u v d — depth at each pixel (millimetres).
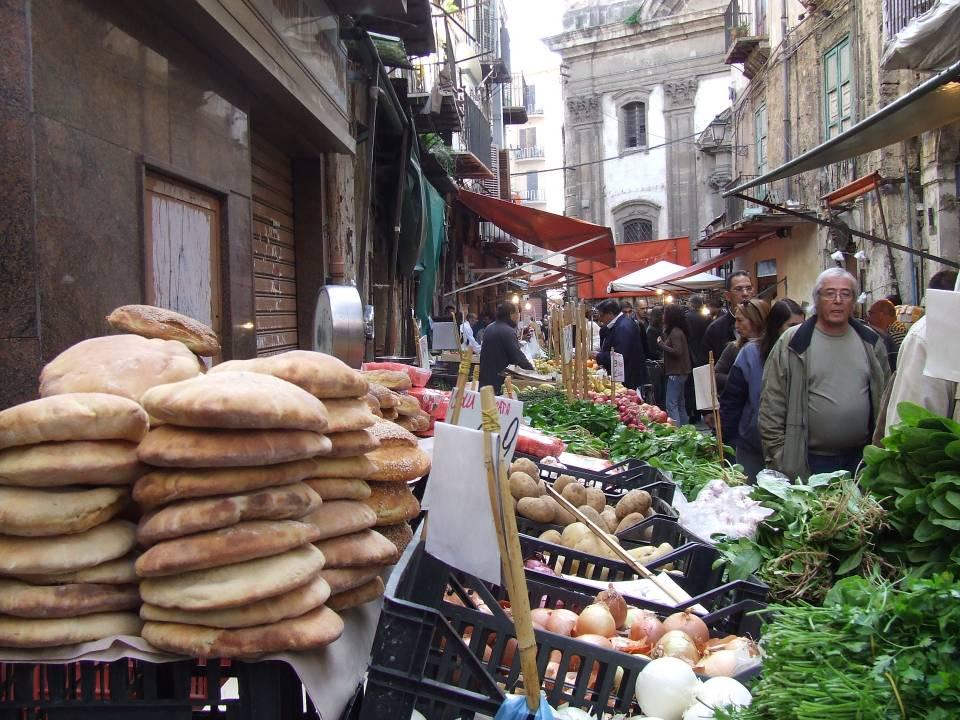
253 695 1778
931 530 2660
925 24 8141
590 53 42531
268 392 1814
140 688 1891
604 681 2209
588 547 3396
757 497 3398
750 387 5785
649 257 31156
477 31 26062
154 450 1758
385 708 1845
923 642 1866
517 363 10188
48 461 1716
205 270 5828
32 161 3623
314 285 9070
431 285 15117
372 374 3641
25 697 1783
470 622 2307
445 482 2105
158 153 4973
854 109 16219
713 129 36938
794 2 20828
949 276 6660
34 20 3670
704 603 2930
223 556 1720
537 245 17875
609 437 7133
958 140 12461
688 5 41094
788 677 1994
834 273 4645
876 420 4320
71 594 1736
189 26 5172
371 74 10414
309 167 9055
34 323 3607
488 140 26031
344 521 2090
